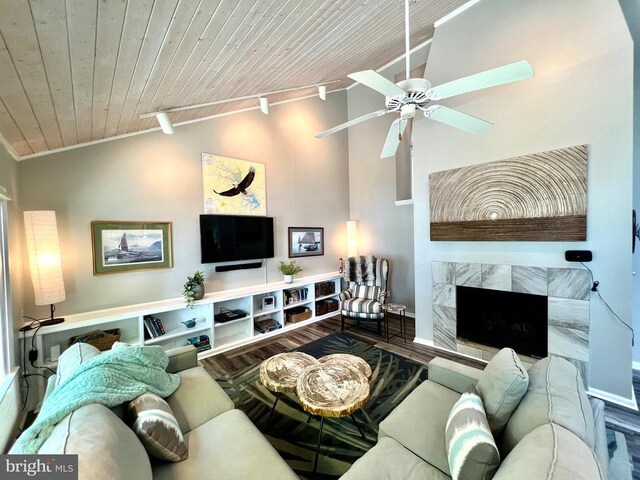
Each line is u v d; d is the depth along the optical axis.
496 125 2.75
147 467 1.04
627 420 2.04
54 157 2.54
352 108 5.28
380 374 2.70
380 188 4.93
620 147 2.17
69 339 2.54
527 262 2.65
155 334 2.90
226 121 3.71
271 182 4.22
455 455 1.05
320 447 1.80
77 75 1.48
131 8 1.15
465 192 2.94
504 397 1.22
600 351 2.31
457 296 3.12
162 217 3.19
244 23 1.65
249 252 3.89
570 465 0.73
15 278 2.15
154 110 2.45
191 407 1.63
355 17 2.30
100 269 2.79
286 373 1.97
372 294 4.07
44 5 0.96
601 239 2.27
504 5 2.70
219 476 1.17
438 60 3.16
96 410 1.10
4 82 1.32
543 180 2.47
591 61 2.27
